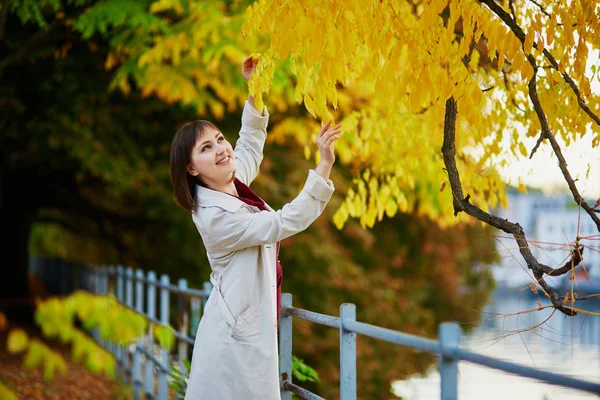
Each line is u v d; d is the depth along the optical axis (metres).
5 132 10.04
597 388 1.54
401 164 4.38
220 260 3.06
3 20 7.22
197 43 6.62
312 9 2.67
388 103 4.29
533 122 3.65
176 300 12.06
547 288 2.77
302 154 10.64
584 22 2.85
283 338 3.67
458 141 3.70
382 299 12.49
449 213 4.35
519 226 2.84
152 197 10.98
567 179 2.86
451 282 15.83
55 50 8.51
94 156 9.39
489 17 2.71
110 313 2.72
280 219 2.88
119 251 14.30
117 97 9.78
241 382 2.95
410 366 12.54
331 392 10.62
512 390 8.38
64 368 2.65
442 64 3.12
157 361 6.42
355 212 4.39
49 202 13.65
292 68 2.86
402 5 3.06
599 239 2.71
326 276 11.06
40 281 20.66
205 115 10.09
